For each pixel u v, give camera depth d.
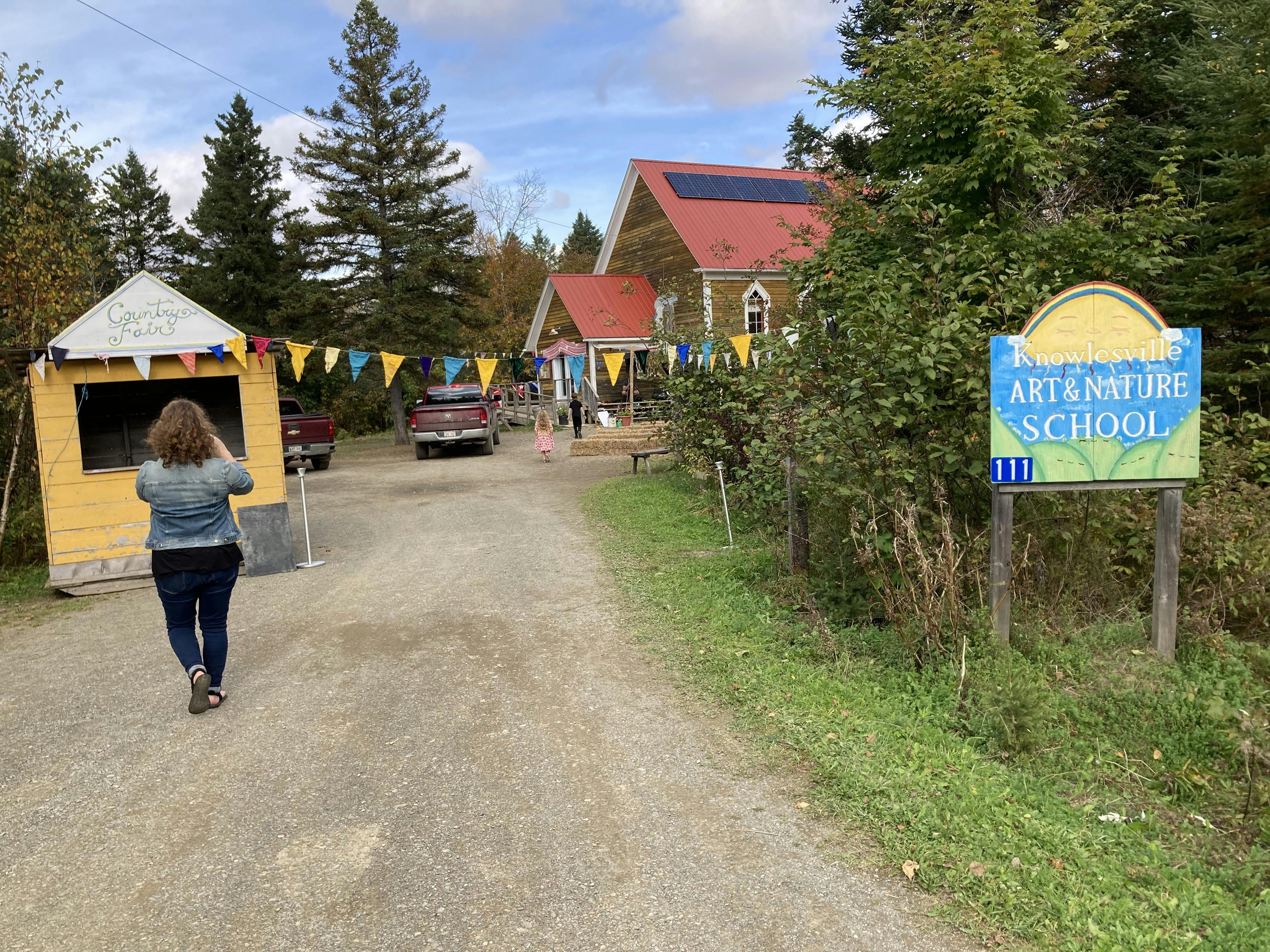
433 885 3.59
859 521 6.16
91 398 12.23
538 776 4.55
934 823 3.84
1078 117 10.41
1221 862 3.79
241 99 42.06
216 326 10.62
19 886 3.70
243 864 3.80
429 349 30.02
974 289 6.56
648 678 5.94
